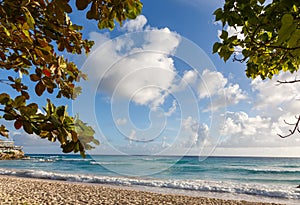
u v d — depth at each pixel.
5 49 1.29
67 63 1.45
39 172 27.08
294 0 1.24
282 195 16.22
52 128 1.01
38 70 1.27
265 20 1.38
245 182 23.52
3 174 26.11
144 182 20.83
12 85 1.32
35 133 1.01
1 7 1.11
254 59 1.89
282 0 1.26
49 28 1.42
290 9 1.28
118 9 1.42
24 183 18.14
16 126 1.01
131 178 23.81
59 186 17.03
